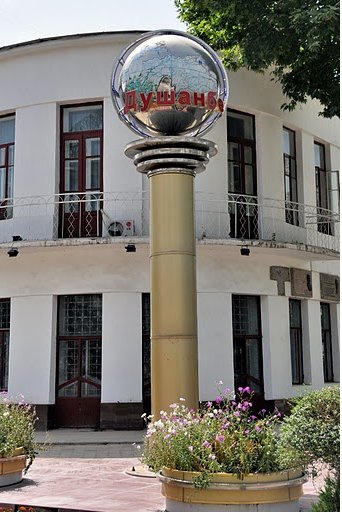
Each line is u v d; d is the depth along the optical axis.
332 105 14.13
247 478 5.65
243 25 13.65
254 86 16.23
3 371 15.41
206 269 15.13
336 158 18.88
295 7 11.98
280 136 16.73
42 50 15.60
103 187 15.05
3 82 16.00
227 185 15.52
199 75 8.28
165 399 7.74
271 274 15.89
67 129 15.65
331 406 5.82
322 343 17.50
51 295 14.99
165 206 8.17
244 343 15.53
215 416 6.24
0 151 16.19
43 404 14.58
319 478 7.50
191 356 7.86
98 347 14.86
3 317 15.65
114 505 6.81
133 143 8.32
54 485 8.12
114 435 13.42
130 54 8.63
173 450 5.98
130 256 14.84
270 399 15.39
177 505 5.90
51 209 15.10
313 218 17.47
